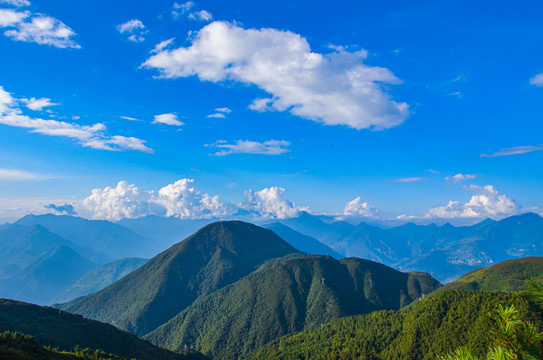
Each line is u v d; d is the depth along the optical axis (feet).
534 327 52.75
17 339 362.33
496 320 58.08
